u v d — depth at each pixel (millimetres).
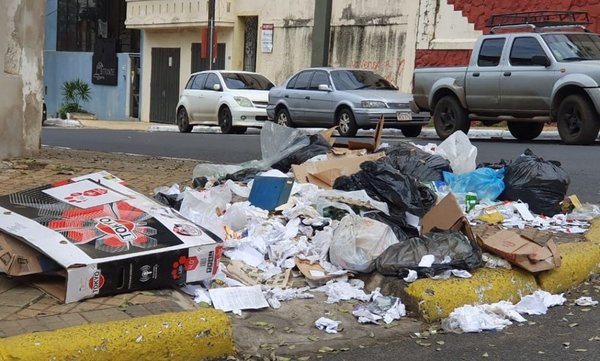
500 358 4051
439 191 7039
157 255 4316
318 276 4930
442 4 19609
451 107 14406
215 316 3982
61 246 4207
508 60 13375
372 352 4109
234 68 25828
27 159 9102
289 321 4410
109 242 4316
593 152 11203
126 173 8523
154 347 3740
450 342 4281
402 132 16625
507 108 13414
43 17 9500
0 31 8766
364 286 4949
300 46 23453
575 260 5398
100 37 33469
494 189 7090
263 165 7574
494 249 5121
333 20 22516
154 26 28500
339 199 5973
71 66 34062
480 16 18797
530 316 4754
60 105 34562
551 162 7227
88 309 4082
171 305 4203
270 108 18016
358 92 15781
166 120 29391
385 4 21047
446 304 4570
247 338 4160
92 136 17000
